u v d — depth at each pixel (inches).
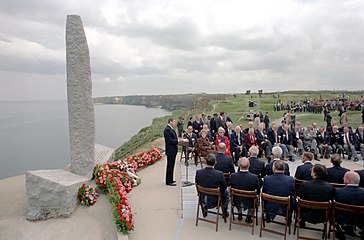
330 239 199.0
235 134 433.7
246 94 3545.8
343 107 1151.0
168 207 267.0
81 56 299.3
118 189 262.7
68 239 219.3
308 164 241.9
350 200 184.4
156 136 821.2
